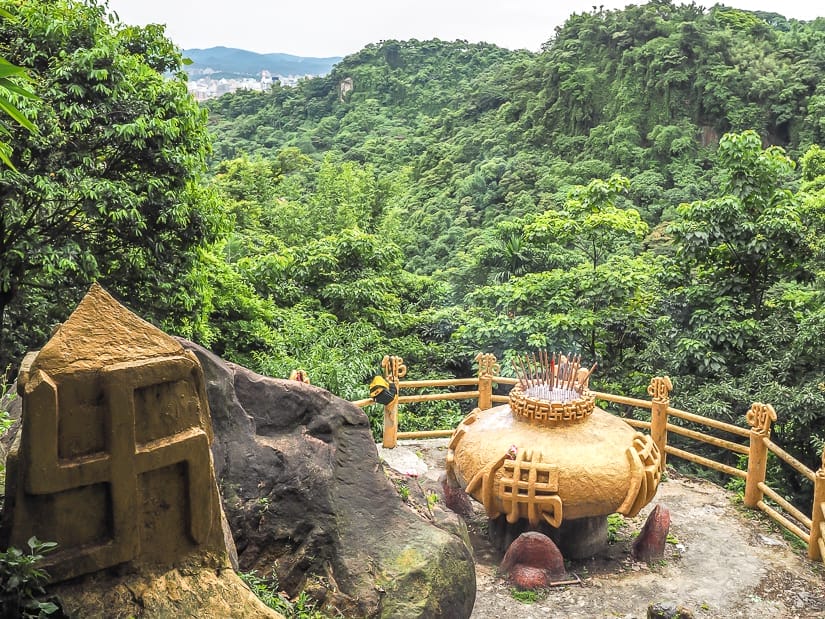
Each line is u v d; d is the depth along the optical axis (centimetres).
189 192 1189
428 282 2164
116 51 1157
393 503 534
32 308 1231
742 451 854
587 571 716
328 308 1925
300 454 516
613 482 682
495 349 1577
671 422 1293
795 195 1494
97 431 330
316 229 3144
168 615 339
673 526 807
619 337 1523
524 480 683
